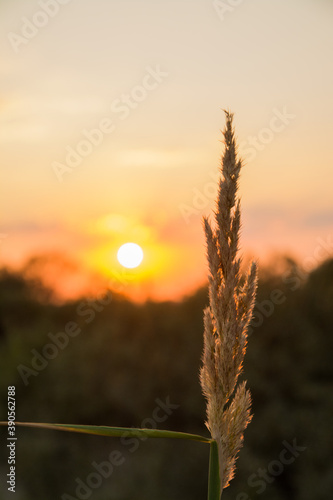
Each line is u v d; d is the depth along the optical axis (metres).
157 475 9.47
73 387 12.23
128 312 13.34
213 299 1.42
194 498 9.42
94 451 11.14
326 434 9.65
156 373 11.62
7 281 17.06
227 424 1.40
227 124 1.42
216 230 1.42
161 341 12.45
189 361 11.65
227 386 1.41
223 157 1.42
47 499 9.96
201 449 9.92
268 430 9.87
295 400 10.72
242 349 1.41
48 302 16.33
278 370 10.94
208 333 1.42
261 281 11.97
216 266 1.42
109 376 12.08
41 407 12.34
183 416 11.22
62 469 10.41
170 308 13.24
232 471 1.41
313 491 9.02
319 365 11.09
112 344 12.59
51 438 11.59
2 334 15.91
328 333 11.46
